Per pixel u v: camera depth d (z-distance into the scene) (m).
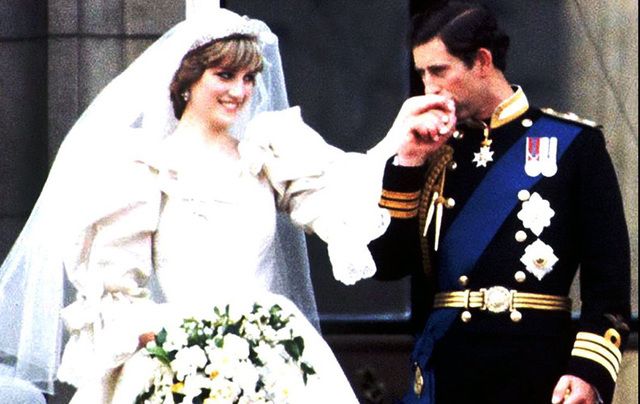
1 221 27.34
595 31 28.38
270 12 28.38
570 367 23.22
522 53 28.47
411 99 23.22
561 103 28.42
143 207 22.77
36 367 23.84
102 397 22.69
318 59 28.39
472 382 23.44
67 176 23.11
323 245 28.25
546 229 23.47
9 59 27.23
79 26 26.84
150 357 22.22
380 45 28.39
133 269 22.80
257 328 22.23
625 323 23.44
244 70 23.16
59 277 23.56
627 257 23.55
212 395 21.83
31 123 27.28
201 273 22.92
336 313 28.27
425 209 23.86
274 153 23.19
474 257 23.52
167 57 23.20
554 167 23.59
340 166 23.12
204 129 23.22
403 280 28.22
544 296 23.45
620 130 28.31
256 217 23.08
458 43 23.47
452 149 23.88
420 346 23.80
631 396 28.12
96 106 23.25
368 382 28.20
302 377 22.47
